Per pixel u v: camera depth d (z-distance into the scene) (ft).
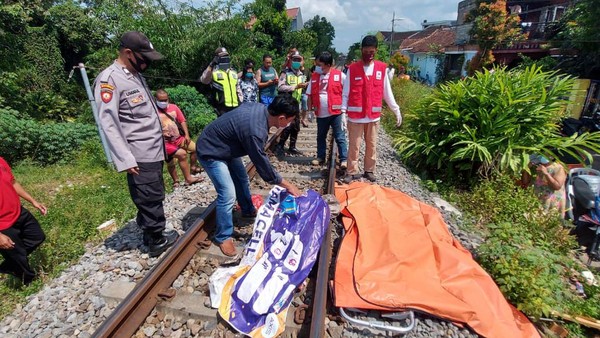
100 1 44.78
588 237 15.85
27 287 10.17
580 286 11.76
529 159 17.33
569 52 43.75
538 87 18.54
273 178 9.29
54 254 11.44
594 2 38.68
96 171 20.97
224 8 39.22
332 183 14.29
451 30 117.91
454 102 19.21
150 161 9.92
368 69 14.75
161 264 9.15
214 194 15.52
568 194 17.52
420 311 8.30
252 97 22.68
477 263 10.27
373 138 15.83
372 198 13.12
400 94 40.86
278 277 8.57
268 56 24.98
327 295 9.05
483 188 16.60
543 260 10.11
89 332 8.25
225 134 9.26
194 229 10.84
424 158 20.66
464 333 8.05
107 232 13.08
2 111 23.59
